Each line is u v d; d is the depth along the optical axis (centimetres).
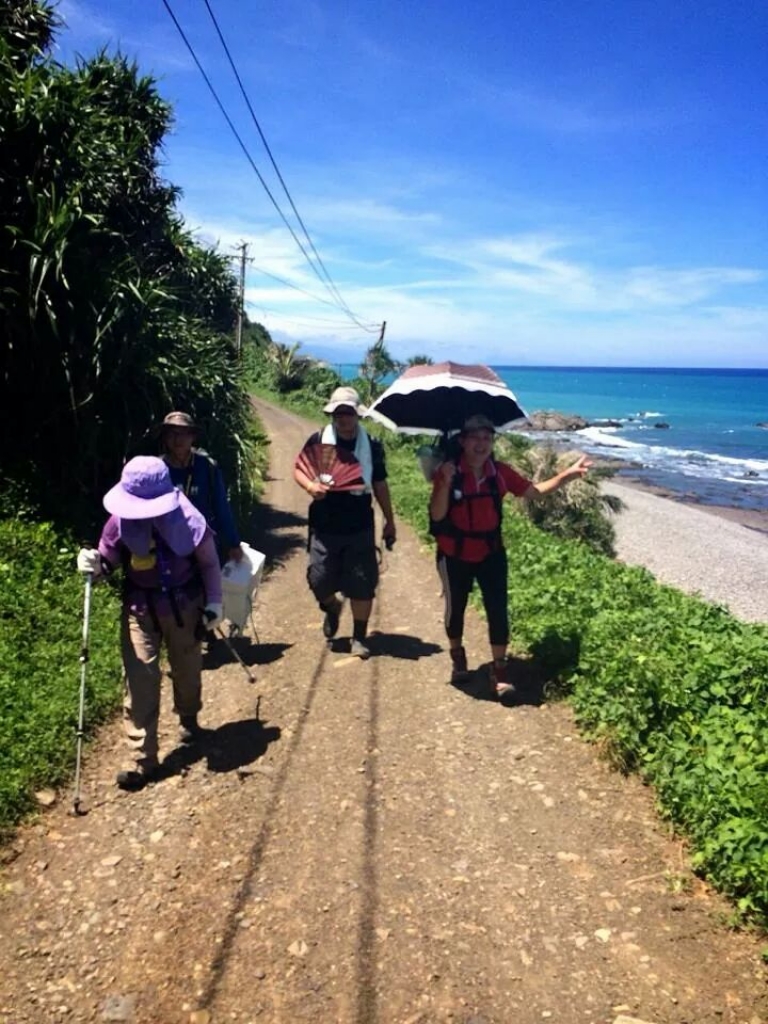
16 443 851
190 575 457
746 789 370
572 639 618
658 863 372
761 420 10012
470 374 597
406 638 727
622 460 5722
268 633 747
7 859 375
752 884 329
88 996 297
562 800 432
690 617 671
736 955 311
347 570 648
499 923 335
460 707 557
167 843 394
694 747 427
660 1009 287
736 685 486
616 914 339
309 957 316
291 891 357
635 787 441
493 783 452
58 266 780
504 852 386
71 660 580
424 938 326
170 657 476
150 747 449
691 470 5281
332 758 483
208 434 1082
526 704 557
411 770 468
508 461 2094
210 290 1351
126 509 434
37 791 429
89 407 849
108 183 952
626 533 2958
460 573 564
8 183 860
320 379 5819
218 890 358
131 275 912
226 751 492
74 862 377
